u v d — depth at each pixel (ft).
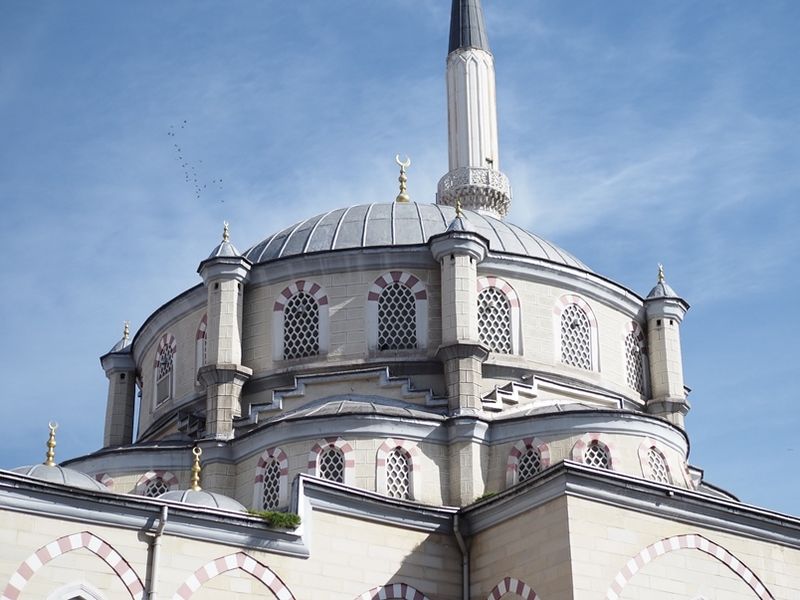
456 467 127.65
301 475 114.42
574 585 106.83
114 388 162.91
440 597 117.19
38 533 100.63
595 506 110.83
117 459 135.54
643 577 110.83
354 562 114.52
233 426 136.05
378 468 125.39
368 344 139.95
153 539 104.99
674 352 154.40
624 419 129.39
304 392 137.18
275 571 110.01
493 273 143.43
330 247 147.54
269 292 143.95
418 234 148.77
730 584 115.75
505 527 115.85
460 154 202.39
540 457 127.75
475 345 133.90
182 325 151.74
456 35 212.43
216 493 123.13
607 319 150.71
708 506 116.26
